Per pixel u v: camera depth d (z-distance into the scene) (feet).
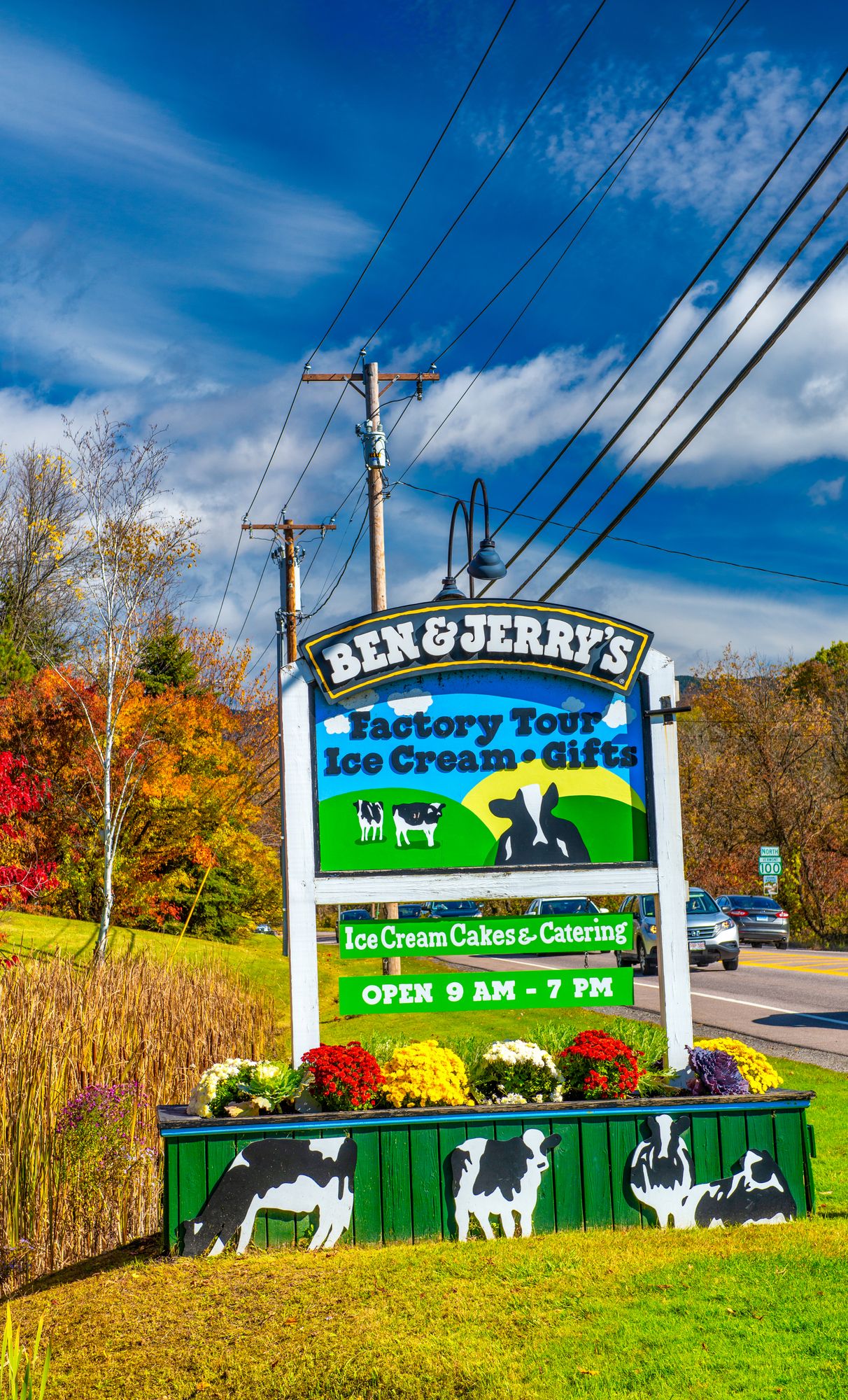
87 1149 30.86
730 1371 16.76
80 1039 34.71
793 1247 22.03
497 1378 17.22
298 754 28.50
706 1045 28.73
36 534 144.36
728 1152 24.57
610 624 29.32
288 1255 23.03
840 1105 35.53
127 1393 17.81
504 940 28.71
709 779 179.73
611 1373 17.02
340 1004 28.17
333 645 28.55
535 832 28.89
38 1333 16.67
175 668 138.10
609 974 28.84
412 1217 23.73
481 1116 24.07
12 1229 30.07
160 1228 31.04
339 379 76.18
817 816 173.06
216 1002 47.80
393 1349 18.43
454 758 28.91
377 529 75.72
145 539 84.89
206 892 124.98
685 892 29.09
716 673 183.83
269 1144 23.63
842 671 206.69
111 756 93.76
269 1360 18.44
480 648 28.94
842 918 168.76
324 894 28.14
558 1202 24.07
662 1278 20.63
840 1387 16.02
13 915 94.07
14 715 96.63
